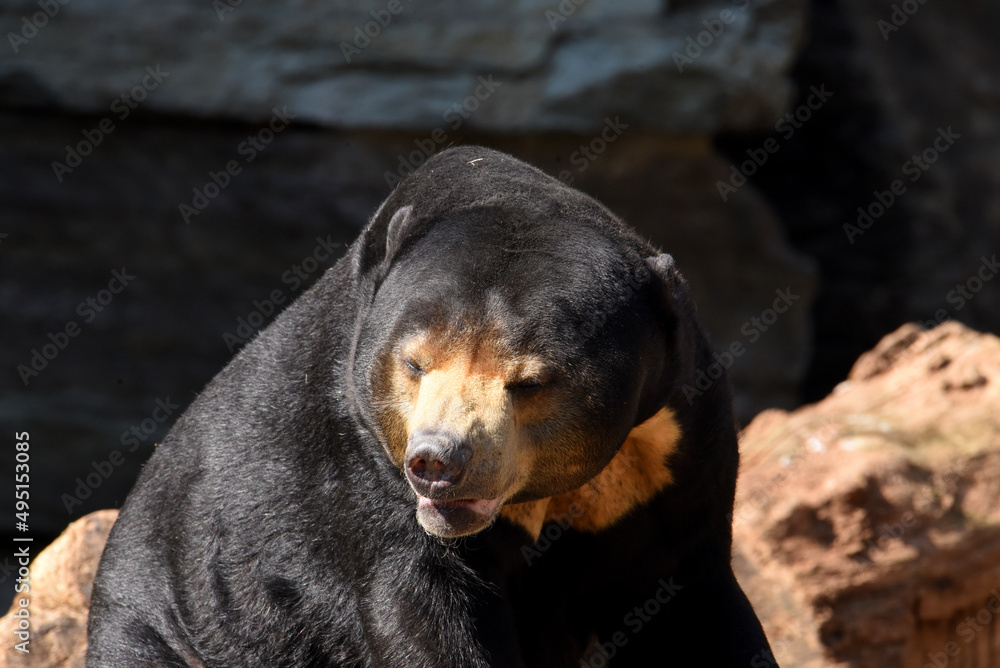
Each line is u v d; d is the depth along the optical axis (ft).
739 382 101.19
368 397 27.22
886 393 56.44
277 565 31.14
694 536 31.19
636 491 30.50
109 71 85.97
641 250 28.99
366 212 89.97
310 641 30.91
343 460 29.58
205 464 32.81
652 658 33.45
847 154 112.57
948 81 119.14
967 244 114.83
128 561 34.30
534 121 89.92
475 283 26.05
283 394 31.45
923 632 49.96
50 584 42.42
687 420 29.45
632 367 26.68
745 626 32.01
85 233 88.69
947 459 50.08
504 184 29.25
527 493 27.76
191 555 32.65
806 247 114.32
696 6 93.15
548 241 27.07
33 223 88.02
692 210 97.60
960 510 49.06
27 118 87.30
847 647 47.96
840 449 50.60
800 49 109.81
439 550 28.30
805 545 48.62
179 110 86.94
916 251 111.75
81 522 43.93
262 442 31.63
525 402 25.99
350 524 29.40
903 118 112.88
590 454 26.89
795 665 45.34
